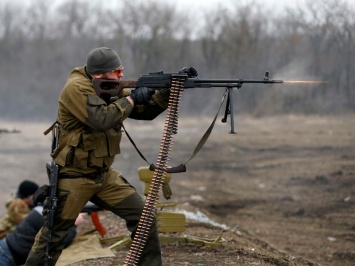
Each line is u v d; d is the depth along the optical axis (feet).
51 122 86.74
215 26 74.69
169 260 18.83
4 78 91.66
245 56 66.28
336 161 39.96
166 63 86.38
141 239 15.02
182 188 40.01
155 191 15.08
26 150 61.87
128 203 15.48
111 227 24.56
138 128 76.48
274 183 38.65
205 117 74.08
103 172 15.28
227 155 51.24
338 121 47.70
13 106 89.92
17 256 21.30
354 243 25.89
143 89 14.84
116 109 14.47
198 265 17.67
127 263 14.98
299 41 51.49
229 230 24.73
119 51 90.12
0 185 42.88
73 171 14.90
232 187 39.32
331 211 31.45
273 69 61.21
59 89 91.50
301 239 26.99
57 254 15.20
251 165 45.42
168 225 20.57
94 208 21.58
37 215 21.47
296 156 44.57
